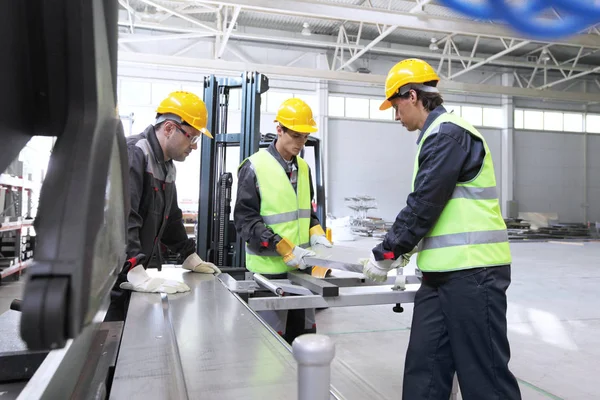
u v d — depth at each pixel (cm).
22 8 46
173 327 117
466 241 157
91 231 47
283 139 240
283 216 232
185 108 189
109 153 54
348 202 1383
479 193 160
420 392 169
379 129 1400
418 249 177
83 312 44
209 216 332
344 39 1308
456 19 762
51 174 47
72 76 49
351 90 1381
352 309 482
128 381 82
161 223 199
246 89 318
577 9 737
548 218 1534
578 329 395
